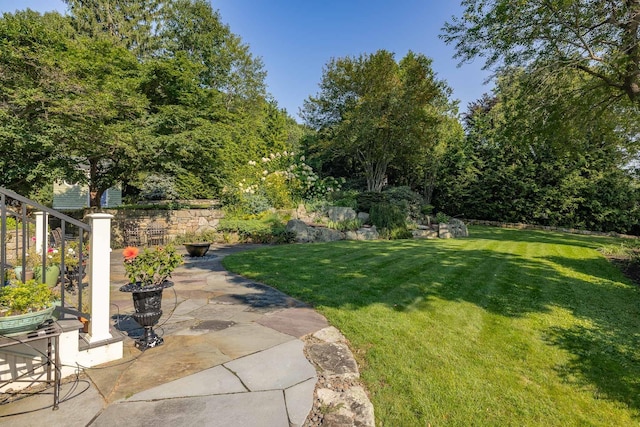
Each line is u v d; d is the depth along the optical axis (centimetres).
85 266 527
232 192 1287
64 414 203
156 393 227
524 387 266
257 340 323
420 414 229
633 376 286
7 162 770
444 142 1986
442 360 300
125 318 385
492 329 374
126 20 1938
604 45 770
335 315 397
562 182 1736
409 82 1519
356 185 2003
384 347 320
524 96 904
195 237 1124
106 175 1023
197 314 401
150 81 1021
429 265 698
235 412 209
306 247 943
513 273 648
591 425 226
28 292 219
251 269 652
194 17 2080
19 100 664
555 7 692
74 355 254
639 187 1638
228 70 2289
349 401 231
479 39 816
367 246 979
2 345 198
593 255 896
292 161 1525
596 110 935
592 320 408
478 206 2025
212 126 1061
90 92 743
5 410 206
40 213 529
